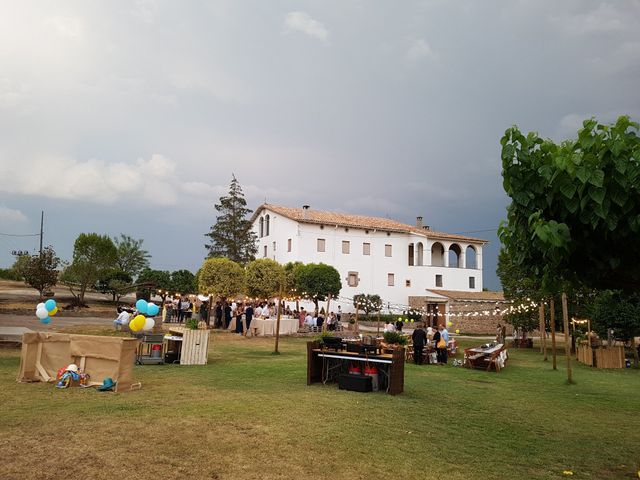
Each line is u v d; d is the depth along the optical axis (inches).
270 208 1995.6
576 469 236.2
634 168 175.6
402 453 245.0
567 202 188.5
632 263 199.9
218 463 214.1
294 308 1694.1
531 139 203.5
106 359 372.5
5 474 188.9
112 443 232.2
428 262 2031.3
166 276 1769.2
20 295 1477.6
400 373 427.5
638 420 361.4
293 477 203.6
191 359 552.4
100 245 1440.7
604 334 897.5
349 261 1888.5
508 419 344.8
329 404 353.1
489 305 1718.8
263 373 501.0
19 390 350.6
